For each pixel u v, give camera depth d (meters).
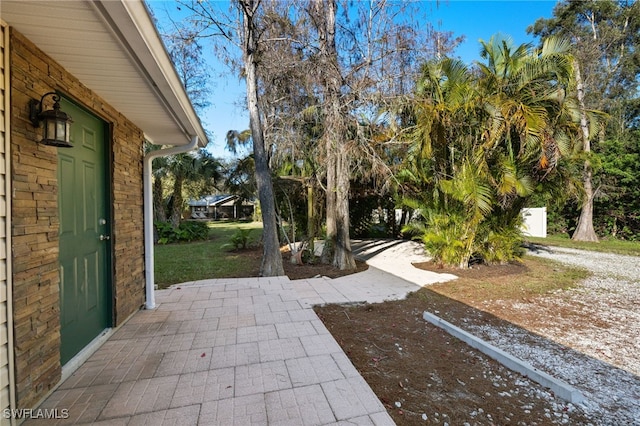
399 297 4.47
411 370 2.43
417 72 6.07
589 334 3.23
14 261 1.56
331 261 7.19
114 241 2.82
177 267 6.78
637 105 13.65
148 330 2.83
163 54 1.91
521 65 5.52
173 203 12.57
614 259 7.54
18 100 1.62
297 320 3.09
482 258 6.67
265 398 1.82
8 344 1.52
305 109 6.80
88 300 2.46
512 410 1.97
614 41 13.36
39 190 1.78
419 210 6.67
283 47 6.46
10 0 1.31
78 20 1.48
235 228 18.25
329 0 6.38
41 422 1.60
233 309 3.43
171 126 3.34
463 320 3.62
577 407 2.02
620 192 10.79
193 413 1.68
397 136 6.29
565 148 5.24
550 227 12.48
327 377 2.05
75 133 2.30
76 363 2.15
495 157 5.54
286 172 9.39
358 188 9.77
